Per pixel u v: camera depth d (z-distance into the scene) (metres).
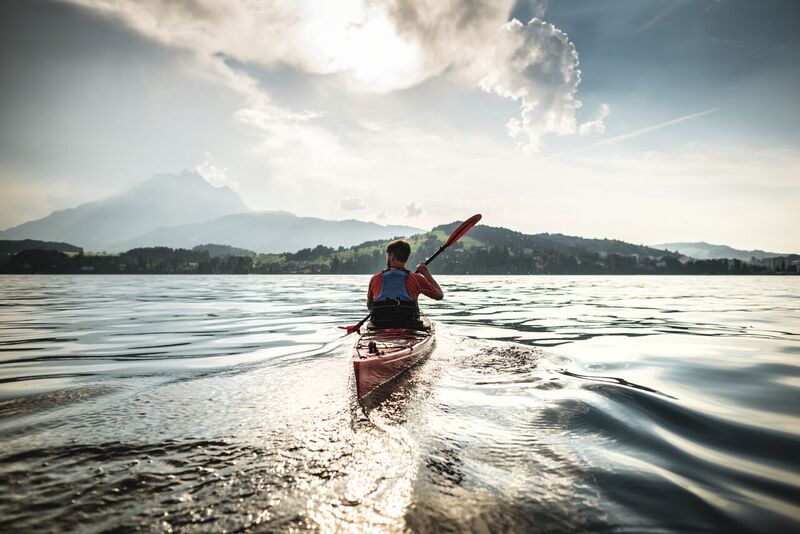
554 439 3.44
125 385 5.15
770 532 2.21
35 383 5.38
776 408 4.36
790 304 21.67
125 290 39.41
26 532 2.12
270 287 49.00
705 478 2.81
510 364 6.27
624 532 2.20
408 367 5.94
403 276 7.27
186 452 3.09
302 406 4.21
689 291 39.47
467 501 2.48
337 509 2.37
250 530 2.16
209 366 6.39
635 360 6.92
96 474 2.73
